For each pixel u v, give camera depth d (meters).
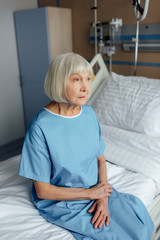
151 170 1.51
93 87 2.38
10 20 3.06
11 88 3.29
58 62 1.00
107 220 1.09
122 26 2.41
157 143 1.63
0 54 3.06
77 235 1.04
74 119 1.11
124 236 1.05
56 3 3.02
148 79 2.06
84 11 2.75
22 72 3.27
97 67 2.79
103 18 2.59
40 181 1.05
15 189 1.37
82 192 1.10
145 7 1.88
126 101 1.94
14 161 1.71
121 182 1.44
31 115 3.41
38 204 1.18
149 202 1.35
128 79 2.15
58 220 1.09
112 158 1.66
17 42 3.17
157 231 1.38
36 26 2.81
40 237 1.01
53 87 1.00
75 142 1.09
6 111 3.31
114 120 1.98
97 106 2.13
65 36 2.91
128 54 2.47
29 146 1.05
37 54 2.95
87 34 2.80
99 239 1.02
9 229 1.05
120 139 1.79
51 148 1.04
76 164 1.09
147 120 1.77
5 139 3.38
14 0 3.04
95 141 1.17
